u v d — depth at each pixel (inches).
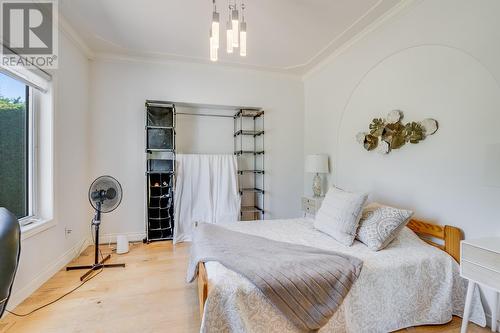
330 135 138.3
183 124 147.7
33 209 90.0
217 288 50.8
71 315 69.8
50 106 93.6
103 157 132.8
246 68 152.6
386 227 74.9
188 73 144.7
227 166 143.9
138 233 138.1
